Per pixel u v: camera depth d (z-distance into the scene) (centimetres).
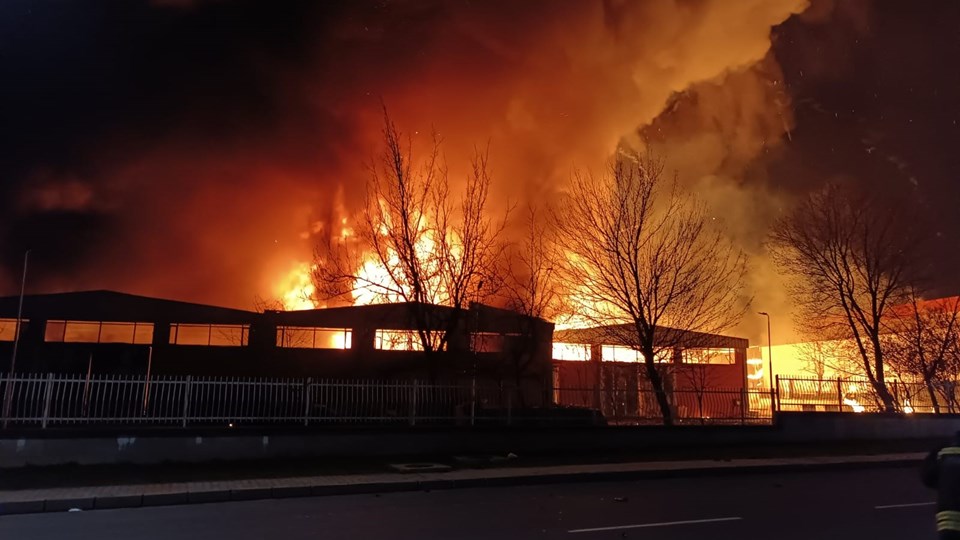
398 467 1270
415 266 2102
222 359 3031
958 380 2512
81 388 1288
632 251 2162
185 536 752
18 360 2945
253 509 940
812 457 1602
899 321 2753
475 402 1641
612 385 2648
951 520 403
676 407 1961
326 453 1416
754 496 1067
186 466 1267
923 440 2014
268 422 1471
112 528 802
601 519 853
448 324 2153
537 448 1605
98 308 3073
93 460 1245
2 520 859
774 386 2075
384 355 2931
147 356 3014
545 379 2545
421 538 734
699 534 754
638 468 1351
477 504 980
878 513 903
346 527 800
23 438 1210
